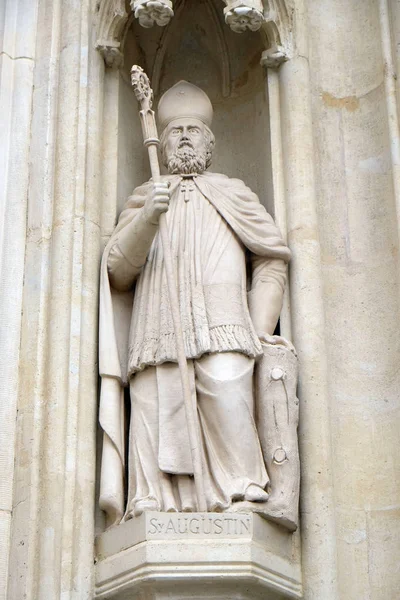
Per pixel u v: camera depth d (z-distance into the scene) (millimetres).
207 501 5676
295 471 5812
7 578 5707
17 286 6234
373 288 6402
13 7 6824
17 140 6523
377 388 6234
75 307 6094
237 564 5496
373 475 6094
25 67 6688
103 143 6590
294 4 6785
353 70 6859
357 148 6695
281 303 6227
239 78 7000
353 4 7000
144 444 5859
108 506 5820
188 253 6152
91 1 6738
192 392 5840
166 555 5477
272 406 5875
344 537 5980
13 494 5859
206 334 5883
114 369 6031
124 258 6164
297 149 6527
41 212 6336
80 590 5652
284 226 6430
